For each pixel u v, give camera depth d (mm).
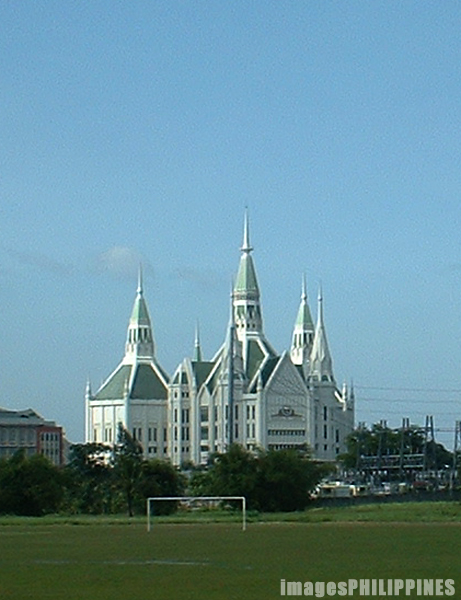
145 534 151000
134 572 98312
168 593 83562
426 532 148000
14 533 156750
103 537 145000
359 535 142625
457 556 109562
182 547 125312
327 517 195500
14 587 87750
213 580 91375
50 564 106438
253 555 113562
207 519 195500
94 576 95250
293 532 151250
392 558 107938
